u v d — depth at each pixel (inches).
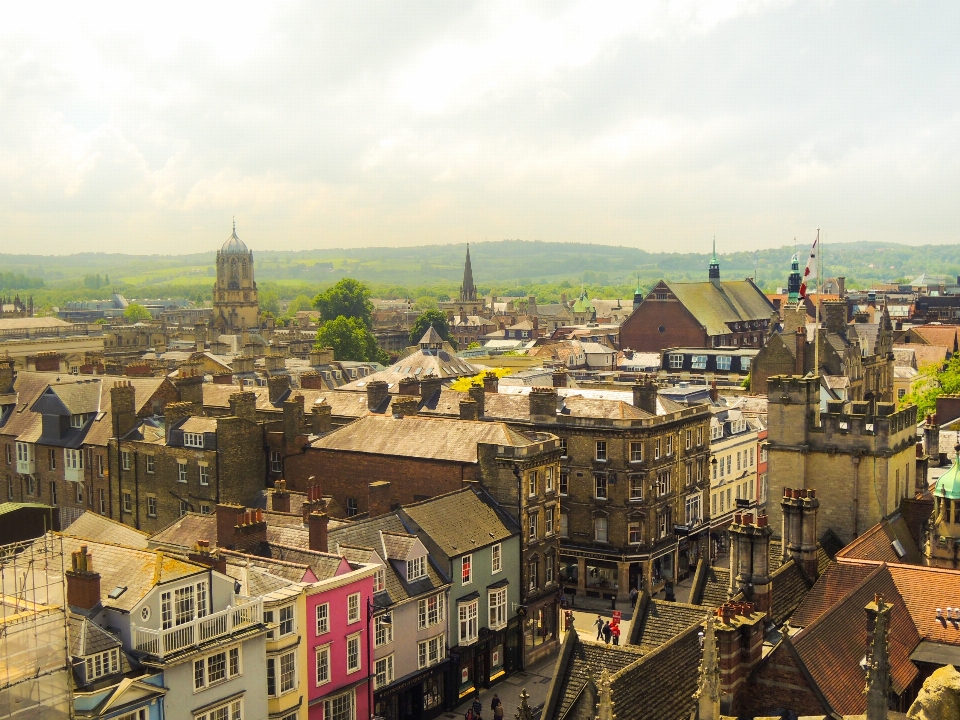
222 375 5315.0
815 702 1628.9
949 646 1947.6
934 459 3538.4
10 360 4776.1
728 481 4950.8
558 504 3656.5
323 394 4731.8
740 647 1686.8
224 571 2420.0
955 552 2319.1
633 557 4082.2
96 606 2159.2
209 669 2230.6
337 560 2684.5
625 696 1642.5
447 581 3056.1
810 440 2704.2
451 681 3070.9
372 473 3823.8
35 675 1891.0
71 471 4318.4
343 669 2659.9
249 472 4010.8
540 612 3587.6
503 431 3641.7
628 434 4055.1
